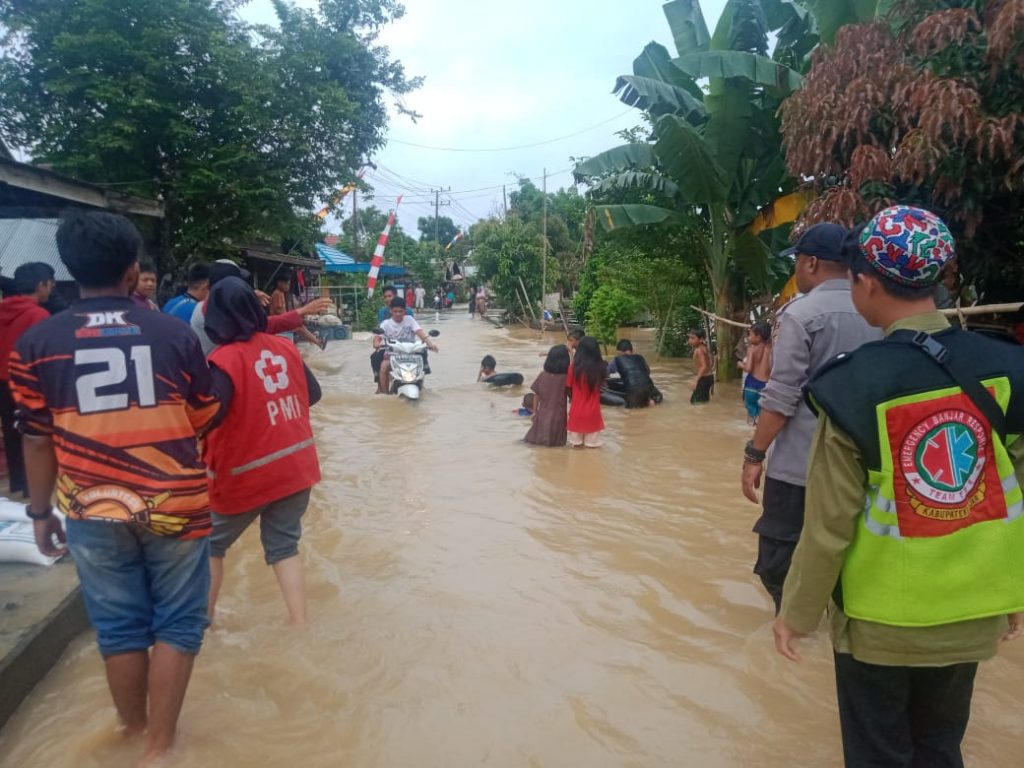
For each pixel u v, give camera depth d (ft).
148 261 17.04
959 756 7.29
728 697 10.27
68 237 8.45
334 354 59.06
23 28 39.19
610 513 18.48
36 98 41.27
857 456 6.63
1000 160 18.65
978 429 6.47
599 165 41.70
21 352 8.34
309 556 15.48
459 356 58.18
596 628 12.25
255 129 43.37
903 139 19.33
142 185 41.86
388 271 112.06
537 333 83.87
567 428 26.48
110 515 8.38
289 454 12.07
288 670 10.88
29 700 10.10
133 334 8.57
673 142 37.40
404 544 16.20
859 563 6.77
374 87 49.16
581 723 9.66
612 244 59.00
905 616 6.58
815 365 11.30
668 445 26.68
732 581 14.24
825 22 27.89
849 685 7.18
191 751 9.00
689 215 43.75
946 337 6.69
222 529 11.94
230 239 46.50
